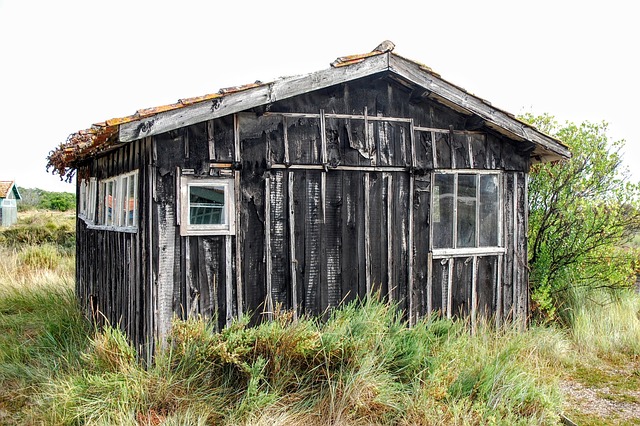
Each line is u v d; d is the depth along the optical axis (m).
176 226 5.08
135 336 5.33
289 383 4.54
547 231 8.27
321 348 4.58
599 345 6.78
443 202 6.40
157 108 4.76
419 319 6.19
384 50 5.59
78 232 9.45
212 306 5.23
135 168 5.51
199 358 4.57
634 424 4.75
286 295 5.56
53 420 4.18
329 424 4.17
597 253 8.11
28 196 49.38
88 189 8.41
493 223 6.73
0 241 17.66
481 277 6.61
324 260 5.72
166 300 5.03
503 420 4.32
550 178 8.19
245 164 5.36
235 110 5.05
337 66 5.42
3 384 5.13
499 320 6.69
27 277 10.33
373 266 5.96
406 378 4.79
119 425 4.02
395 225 6.08
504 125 6.22
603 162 8.00
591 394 5.42
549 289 7.80
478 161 6.55
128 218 5.80
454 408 4.25
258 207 5.43
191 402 4.31
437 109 6.31
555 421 4.42
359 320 5.02
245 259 5.38
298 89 5.30
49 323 6.67
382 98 6.01
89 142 5.44
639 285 10.57
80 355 5.38
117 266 6.14
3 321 7.21
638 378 5.88
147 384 4.43
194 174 5.14
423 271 6.23
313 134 5.67
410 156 6.14
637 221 8.04
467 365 5.02
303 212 5.63
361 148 5.89
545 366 5.91
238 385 4.57
